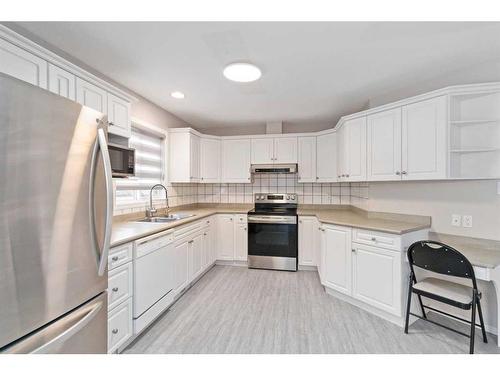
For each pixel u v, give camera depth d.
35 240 0.90
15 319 0.85
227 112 3.43
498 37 1.66
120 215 2.52
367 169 2.60
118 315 1.63
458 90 1.96
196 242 2.97
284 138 3.85
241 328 2.02
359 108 3.22
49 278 0.95
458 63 2.03
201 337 1.90
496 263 1.66
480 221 2.05
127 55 1.88
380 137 2.48
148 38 1.66
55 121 0.97
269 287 2.88
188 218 2.77
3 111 0.80
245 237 3.65
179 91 2.65
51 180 0.96
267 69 2.12
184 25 1.53
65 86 1.57
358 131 2.70
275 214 3.48
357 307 2.39
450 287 1.86
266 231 3.52
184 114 3.54
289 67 2.09
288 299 2.56
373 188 2.80
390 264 2.10
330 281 2.64
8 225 0.82
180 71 2.16
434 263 1.80
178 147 3.44
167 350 1.74
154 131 3.06
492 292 1.95
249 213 3.57
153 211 2.84
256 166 3.92
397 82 2.40
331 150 3.54
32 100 0.89
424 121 2.14
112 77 2.28
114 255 1.59
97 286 1.19
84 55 1.88
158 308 2.08
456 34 1.63
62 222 1.00
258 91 2.64
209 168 3.88
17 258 0.85
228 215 3.70
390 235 2.10
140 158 2.92
